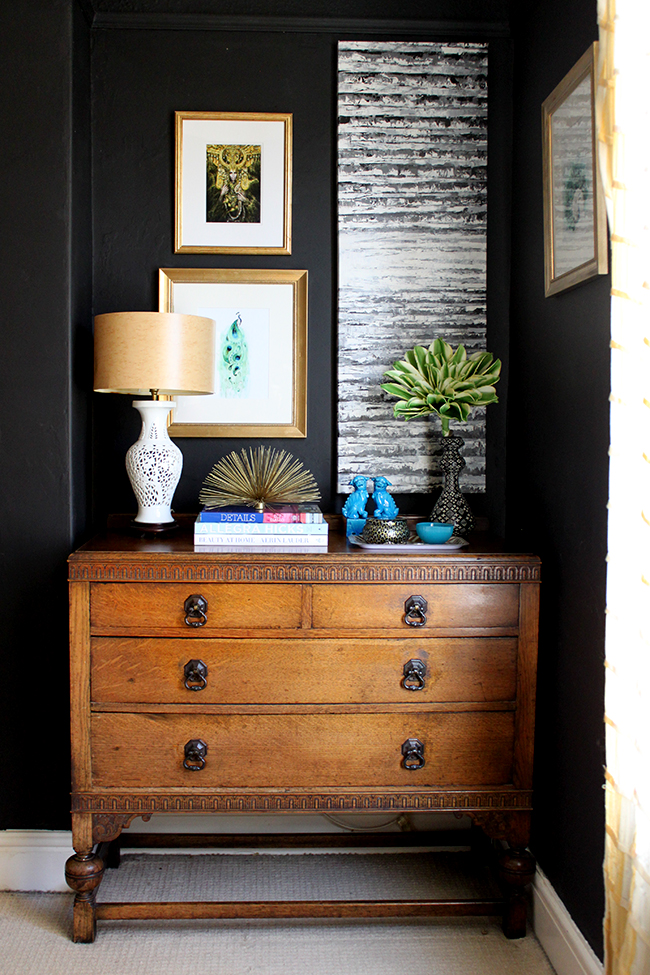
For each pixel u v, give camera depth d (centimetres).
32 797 200
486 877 207
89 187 212
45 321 191
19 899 197
